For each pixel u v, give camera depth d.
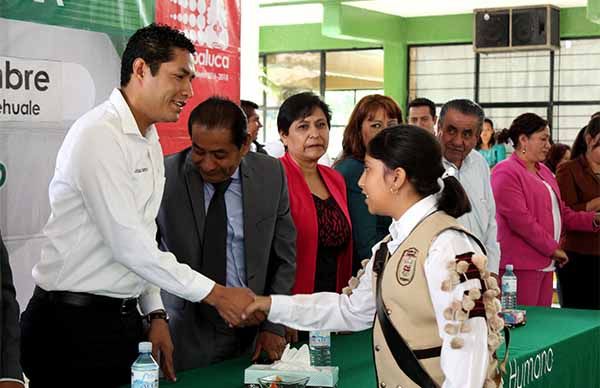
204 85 4.37
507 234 4.92
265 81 15.78
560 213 5.21
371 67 15.12
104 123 2.64
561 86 13.71
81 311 2.71
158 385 2.63
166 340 2.87
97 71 3.71
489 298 2.16
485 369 2.13
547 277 5.02
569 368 3.73
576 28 13.49
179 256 3.05
